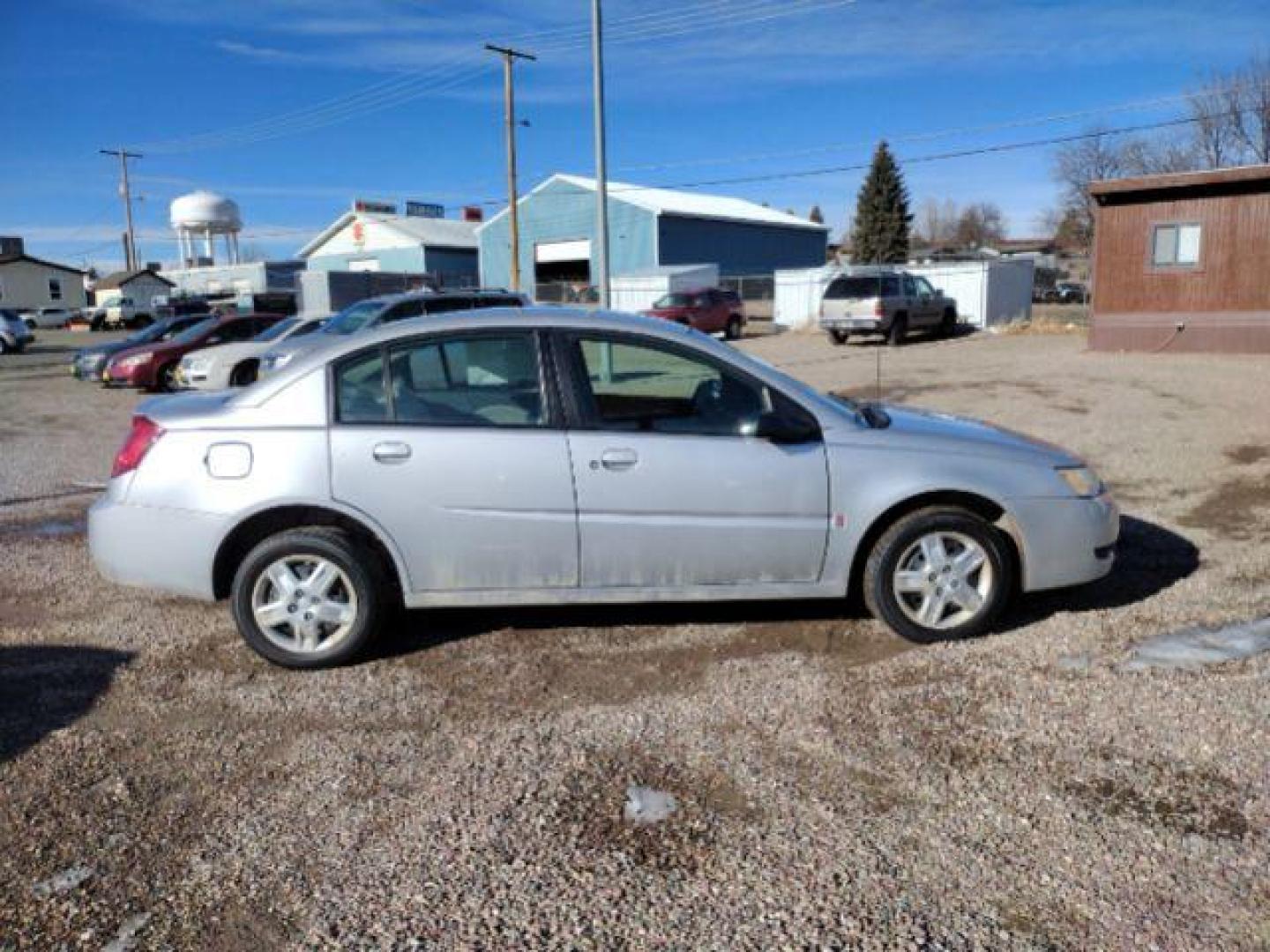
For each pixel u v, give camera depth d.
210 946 2.66
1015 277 30.95
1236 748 3.55
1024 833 3.08
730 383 4.59
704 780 3.46
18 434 13.18
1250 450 8.96
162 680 4.46
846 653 4.57
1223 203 17.66
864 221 68.81
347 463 4.39
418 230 54.03
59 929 2.74
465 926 2.72
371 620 4.52
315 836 3.18
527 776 3.53
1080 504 4.70
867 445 4.58
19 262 67.44
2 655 4.81
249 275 58.34
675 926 2.70
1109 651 4.48
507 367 4.52
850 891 2.82
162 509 4.46
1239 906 2.71
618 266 46.50
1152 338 18.70
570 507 4.45
